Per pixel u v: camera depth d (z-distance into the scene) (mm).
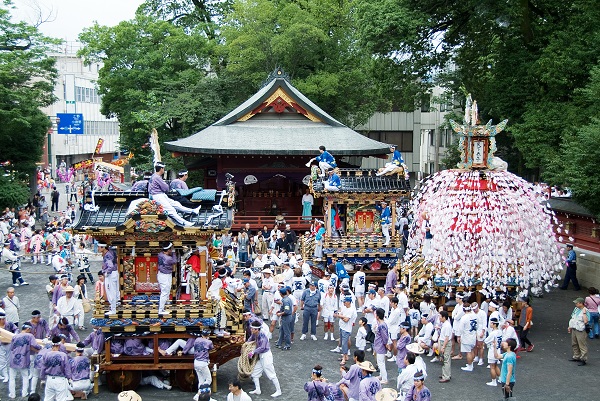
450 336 19656
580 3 33500
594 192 26328
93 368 18234
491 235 23094
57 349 17125
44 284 32000
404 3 39562
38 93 48719
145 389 18766
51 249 36875
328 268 26594
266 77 55031
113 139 111312
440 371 20734
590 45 31984
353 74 56125
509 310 22000
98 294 18734
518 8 35344
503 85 37625
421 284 24234
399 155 32219
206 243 18406
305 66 58312
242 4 57094
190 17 67812
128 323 18047
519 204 23672
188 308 18125
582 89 29047
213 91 56125
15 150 51469
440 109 70000
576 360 21703
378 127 75312
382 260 31656
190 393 18516
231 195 18859
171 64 58000
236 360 21531
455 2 39688
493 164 24812
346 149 46094
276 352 22422
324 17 56500
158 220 17781
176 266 18844
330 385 15578
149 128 53875
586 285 31828
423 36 41344
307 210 44000
